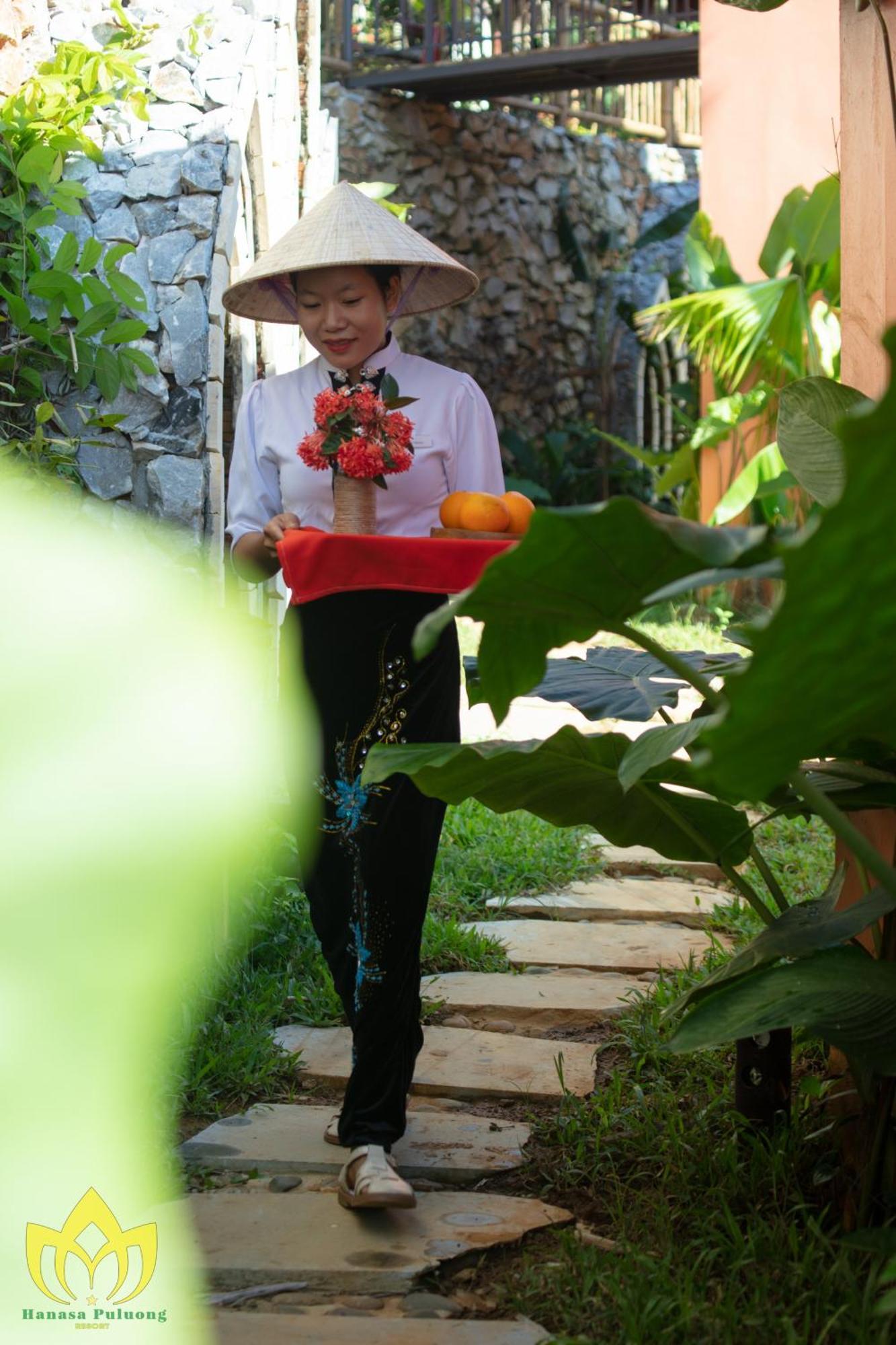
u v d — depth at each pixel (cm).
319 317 261
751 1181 233
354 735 250
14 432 365
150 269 372
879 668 123
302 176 582
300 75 591
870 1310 185
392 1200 231
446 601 252
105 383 355
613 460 1360
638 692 252
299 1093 302
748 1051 252
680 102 1488
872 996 190
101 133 392
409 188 1193
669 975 360
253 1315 204
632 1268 209
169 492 359
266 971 360
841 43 262
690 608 931
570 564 157
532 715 685
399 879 249
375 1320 203
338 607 248
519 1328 202
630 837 245
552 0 1191
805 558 107
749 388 863
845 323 264
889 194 253
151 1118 261
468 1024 343
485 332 1267
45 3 411
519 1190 255
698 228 876
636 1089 276
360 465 241
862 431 96
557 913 439
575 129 1396
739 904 426
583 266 1325
